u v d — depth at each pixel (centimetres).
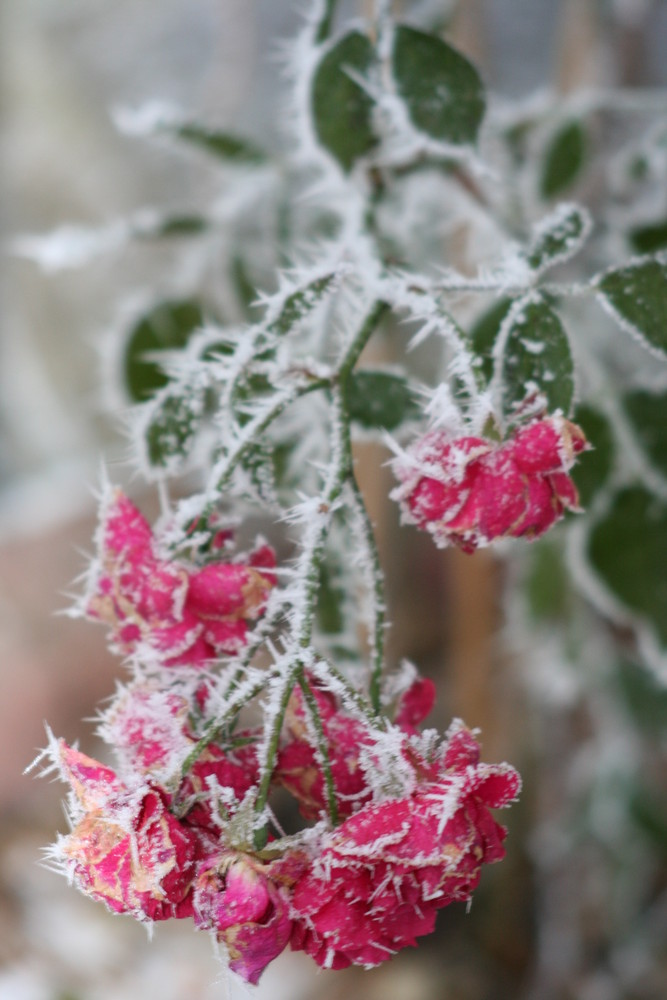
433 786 54
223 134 69
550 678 87
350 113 63
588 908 110
